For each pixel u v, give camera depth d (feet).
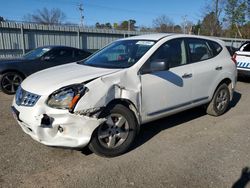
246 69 30.73
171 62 14.25
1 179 10.14
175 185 10.00
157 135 14.65
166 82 13.62
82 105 10.52
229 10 120.37
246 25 121.90
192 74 15.10
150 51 13.37
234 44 93.25
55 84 11.02
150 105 13.12
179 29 156.25
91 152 12.42
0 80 23.59
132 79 12.28
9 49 52.29
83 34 62.44
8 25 51.19
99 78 11.26
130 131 12.28
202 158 12.11
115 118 11.88
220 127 16.08
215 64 16.76
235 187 9.97
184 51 15.11
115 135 11.91
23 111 11.02
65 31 59.06
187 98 15.12
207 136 14.66
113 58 14.25
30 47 54.90
